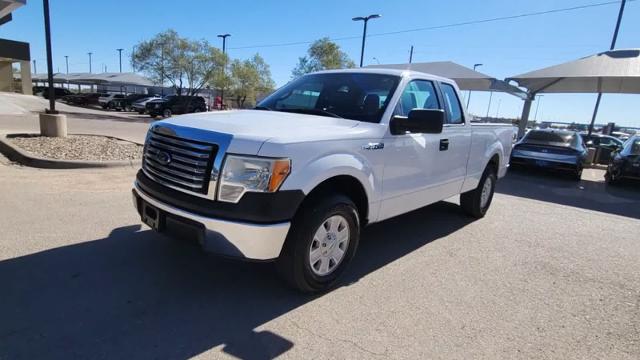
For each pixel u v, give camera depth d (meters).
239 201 2.88
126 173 7.42
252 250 2.89
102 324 2.84
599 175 13.84
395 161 3.95
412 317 3.24
